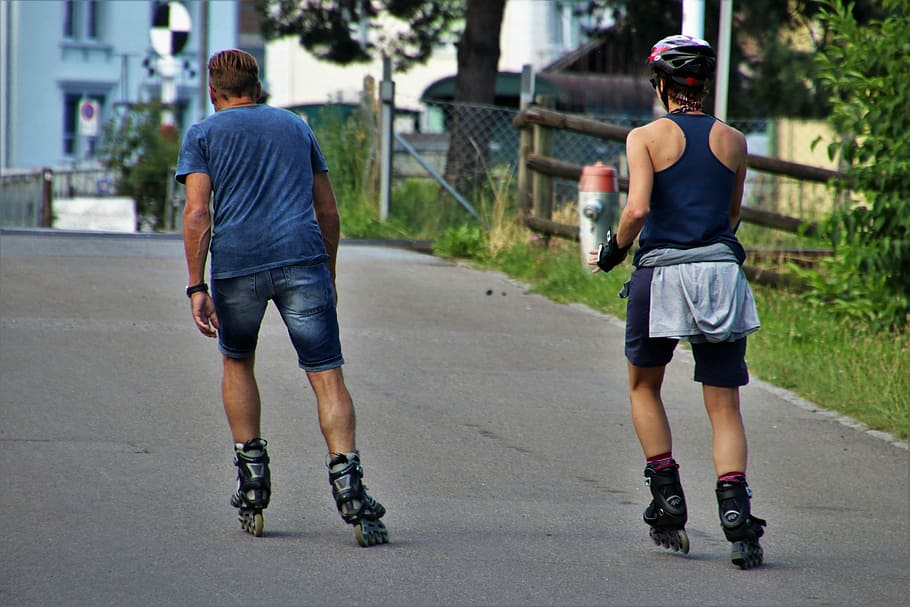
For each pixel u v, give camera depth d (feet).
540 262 151.94
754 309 61.16
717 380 61.21
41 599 50.98
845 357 111.14
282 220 60.95
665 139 60.59
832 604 55.21
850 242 120.16
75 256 143.54
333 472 60.70
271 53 556.92
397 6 301.02
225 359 62.39
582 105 366.84
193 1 456.86
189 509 65.51
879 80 114.93
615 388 100.07
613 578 57.36
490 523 66.28
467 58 261.03
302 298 61.26
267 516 65.31
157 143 312.71
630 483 75.92
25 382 89.35
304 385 94.07
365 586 54.24
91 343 102.06
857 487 78.95
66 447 75.41
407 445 81.25
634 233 60.54
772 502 75.00
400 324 119.03
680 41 61.82
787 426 92.84
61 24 437.17
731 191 61.36
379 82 200.95
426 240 189.06
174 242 164.45
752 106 332.60
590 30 311.68
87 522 62.23
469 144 213.05
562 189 180.86
